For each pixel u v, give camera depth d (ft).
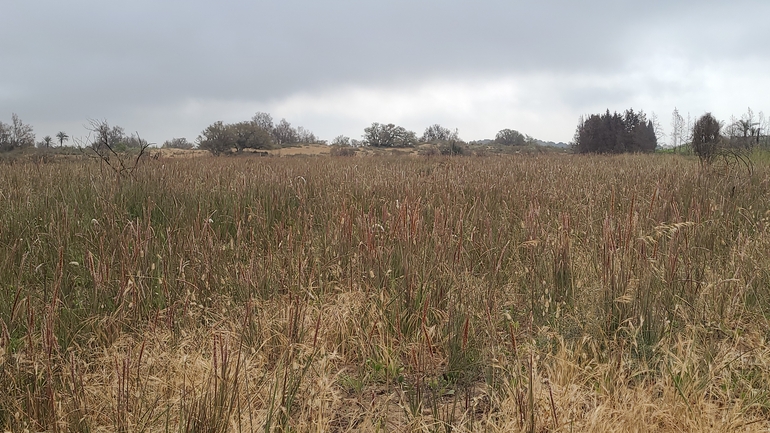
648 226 15.44
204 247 14.57
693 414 8.13
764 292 12.60
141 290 12.19
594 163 47.09
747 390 9.04
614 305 11.34
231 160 55.26
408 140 193.57
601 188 23.25
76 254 15.64
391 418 8.82
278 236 16.12
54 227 16.53
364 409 9.13
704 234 15.84
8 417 7.87
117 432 7.79
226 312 12.03
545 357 10.12
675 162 42.37
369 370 10.44
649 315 10.85
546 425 7.89
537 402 8.16
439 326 11.05
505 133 202.90
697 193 21.68
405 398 9.39
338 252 14.80
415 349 10.32
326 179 26.91
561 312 11.99
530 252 14.17
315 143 206.39
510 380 9.17
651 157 63.77
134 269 12.86
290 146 178.29
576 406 8.27
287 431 7.81
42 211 18.86
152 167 28.91
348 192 22.48
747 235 15.87
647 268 12.32
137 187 22.02
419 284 12.39
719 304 11.89
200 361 9.47
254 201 21.08
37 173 27.94
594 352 9.86
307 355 9.95
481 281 13.05
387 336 11.02
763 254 14.28
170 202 20.31
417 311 11.44
